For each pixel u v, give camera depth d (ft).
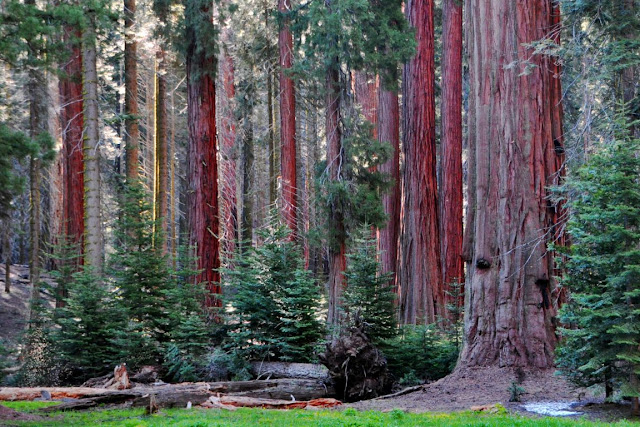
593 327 29.14
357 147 60.13
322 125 116.16
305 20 63.26
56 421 29.53
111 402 36.65
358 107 61.93
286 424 27.68
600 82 41.78
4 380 48.85
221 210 99.60
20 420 29.35
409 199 77.20
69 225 67.51
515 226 40.50
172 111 115.55
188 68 65.67
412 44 61.36
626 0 41.52
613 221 29.76
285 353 47.39
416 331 49.01
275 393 39.78
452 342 48.11
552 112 41.83
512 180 40.81
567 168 41.65
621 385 29.09
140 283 51.29
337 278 59.16
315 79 67.77
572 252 31.53
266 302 47.65
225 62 105.19
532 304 39.63
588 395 33.91
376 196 60.44
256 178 123.34
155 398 36.40
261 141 113.09
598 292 30.07
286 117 86.28
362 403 37.91
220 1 70.59
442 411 32.45
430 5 78.13
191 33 64.85
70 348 48.98
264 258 49.29
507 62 41.57
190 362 46.70
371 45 61.11
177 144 141.08
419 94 76.84
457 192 76.43
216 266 63.31
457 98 77.46
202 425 26.55
